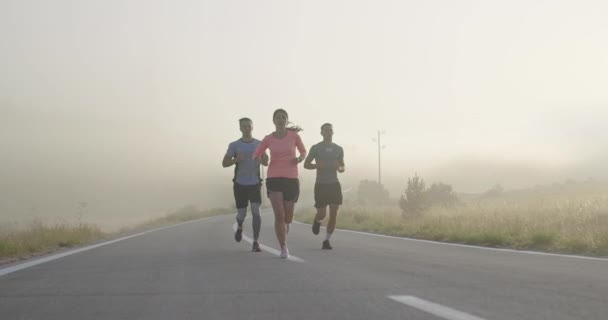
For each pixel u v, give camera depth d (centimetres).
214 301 467
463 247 1075
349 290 512
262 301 462
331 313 407
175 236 1609
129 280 606
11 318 405
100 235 1894
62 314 419
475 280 574
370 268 689
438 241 1281
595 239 1002
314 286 539
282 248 842
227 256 884
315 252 948
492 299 456
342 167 1041
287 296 484
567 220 1387
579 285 534
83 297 495
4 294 515
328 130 1034
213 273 655
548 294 480
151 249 1080
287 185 860
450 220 1616
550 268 688
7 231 1466
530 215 1559
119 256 926
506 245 1151
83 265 779
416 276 609
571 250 991
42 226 1634
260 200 977
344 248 1048
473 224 1399
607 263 753
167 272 675
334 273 639
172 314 415
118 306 450
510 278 589
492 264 738
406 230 1636
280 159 865
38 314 420
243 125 970
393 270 667
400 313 402
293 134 879
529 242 1121
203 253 954
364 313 405
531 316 385
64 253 1013
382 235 1548
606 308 414
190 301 469
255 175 975
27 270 722
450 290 507
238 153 966
